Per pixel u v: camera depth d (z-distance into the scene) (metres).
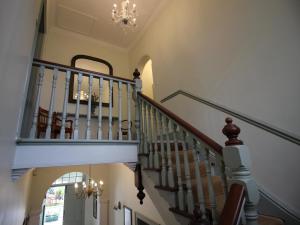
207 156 1.31
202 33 3.09
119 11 4.26
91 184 5.43
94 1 4.19
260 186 1.97
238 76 2.38
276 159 1.87
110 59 5.60
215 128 2.66
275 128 1.86
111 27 4.96
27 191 3.62
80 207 9.59
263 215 1.79
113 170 5.36
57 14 4.48
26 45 1.61
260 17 2.19
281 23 1.97
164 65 4.06
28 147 1.78
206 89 2.89
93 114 4.70
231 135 1.07
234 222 0.78
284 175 1.79
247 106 2.23
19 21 1.21
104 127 4.88
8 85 1.07
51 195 10.27
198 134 1.39
